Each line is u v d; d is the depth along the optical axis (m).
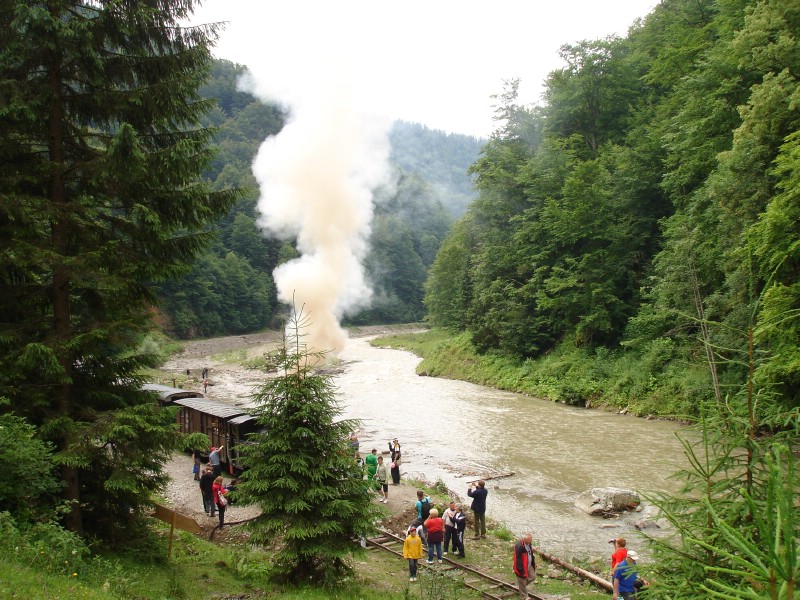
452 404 41.41
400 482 23.34
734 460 6.24
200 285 97.00
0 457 8.98
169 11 11.75
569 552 17.03
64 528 10.73
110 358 11.89
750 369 6.33
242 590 11.52
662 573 6.30
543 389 43.88
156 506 12.41
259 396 12.80
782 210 20.00
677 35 43.47
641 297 44.09
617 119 54.09
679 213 36.81
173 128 12.20
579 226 45.22
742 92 31.39
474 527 18.73
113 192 11.55
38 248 9.88
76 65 11.00
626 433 31.36
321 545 11.90
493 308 53.81
